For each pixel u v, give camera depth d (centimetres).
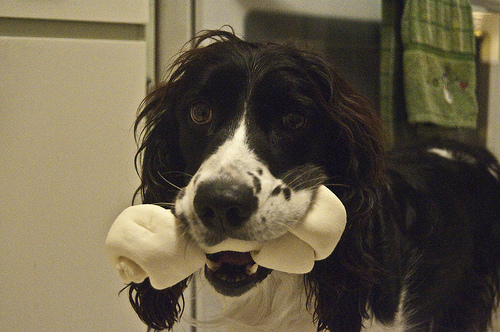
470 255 181
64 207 166
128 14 168
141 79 169
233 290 102
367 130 121
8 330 166
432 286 162
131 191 169
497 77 236
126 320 172
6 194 162
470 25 207
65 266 167
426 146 199
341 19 197
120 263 95
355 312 121
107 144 167
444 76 202
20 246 164
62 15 163
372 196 120
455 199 178
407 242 154
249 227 90
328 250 96
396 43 196
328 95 116
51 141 164
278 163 103
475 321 182
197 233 92
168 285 96
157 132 128
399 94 199
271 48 114
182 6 175
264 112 107
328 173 120
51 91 162
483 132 237
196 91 113
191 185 95
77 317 169
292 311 129
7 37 159
